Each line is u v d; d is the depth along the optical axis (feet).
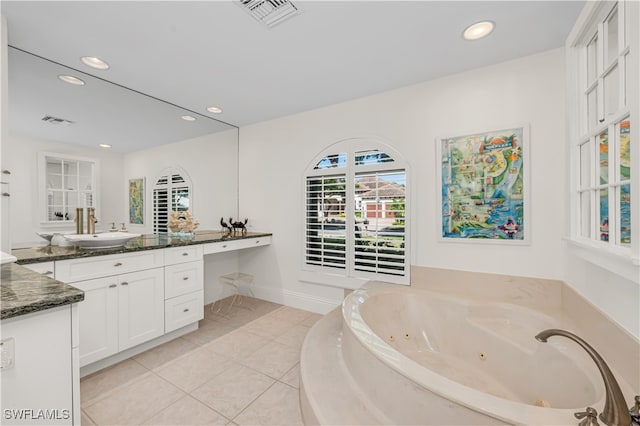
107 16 5.30
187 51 6.55
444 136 7.97
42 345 3.39
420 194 8.36
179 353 7.49
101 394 5.78
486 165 7.47
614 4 4.33
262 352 7.56
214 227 11.58
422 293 7.77
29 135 6.75
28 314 3.26
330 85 8.45
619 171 4.30
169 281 8.07
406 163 8.51
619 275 4.11
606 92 4.74
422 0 5.01
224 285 12.16
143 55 6.70
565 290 6.44
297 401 5.61
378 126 9.03
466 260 7.78
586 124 5.73
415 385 3.74
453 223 7.91
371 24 5.67
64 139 7.36
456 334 7.04
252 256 12.23
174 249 8.20
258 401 5.60
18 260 5.36
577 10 5.29
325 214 10.15
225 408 5.40
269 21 5.53
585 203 5.71
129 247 7.29
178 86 8.43
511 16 5.46
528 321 6.38
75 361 3.65
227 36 5.99
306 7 5.15
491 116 7.39
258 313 10.43
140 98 8.91
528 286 7.03
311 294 10.64
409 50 6.63
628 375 3.99
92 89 7.82
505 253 7.32
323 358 5.63
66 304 3.54
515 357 5.79
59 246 7.27
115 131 8.42
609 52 4.74
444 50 6.65
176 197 10.16
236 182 12.55
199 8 5.12
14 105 6.50
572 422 3.05
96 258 6.52
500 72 7.27
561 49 6.61
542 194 6.88
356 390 4.64
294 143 10.94
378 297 7.60
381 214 8.98
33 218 6.86
